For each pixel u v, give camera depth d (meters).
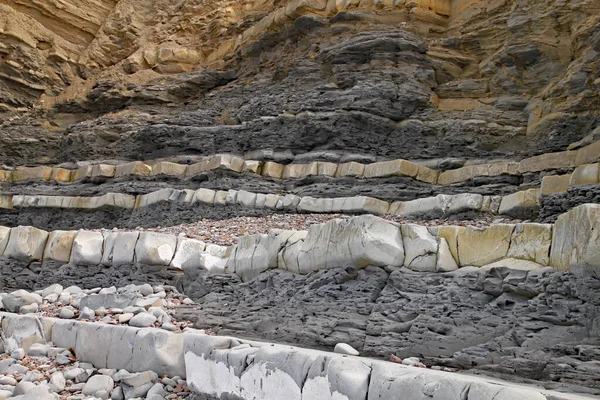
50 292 8.10
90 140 17.30
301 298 6.13
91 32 22.44
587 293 4.25
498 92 13.28
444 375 3.50
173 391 5.15
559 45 12.37
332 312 5.67
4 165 18.34
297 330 5.54
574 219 4.56
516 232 5.23
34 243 8.82
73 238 8.72
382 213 11.12
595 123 10.86
